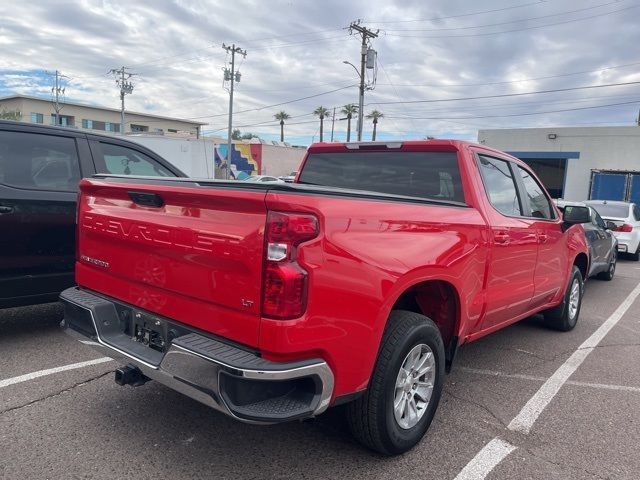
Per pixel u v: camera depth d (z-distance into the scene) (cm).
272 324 248
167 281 297
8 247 469
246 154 5253
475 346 575
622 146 3170
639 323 709
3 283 470
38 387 408
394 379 309
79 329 345
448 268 345
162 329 304
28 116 7106
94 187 350
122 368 316
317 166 493
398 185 441
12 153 484
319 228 259
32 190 485
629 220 1377
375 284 285
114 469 303
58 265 503
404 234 312
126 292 330
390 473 313
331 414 386
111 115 7975
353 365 280
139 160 582
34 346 495
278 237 247
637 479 319
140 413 373
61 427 349
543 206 543
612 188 2836
